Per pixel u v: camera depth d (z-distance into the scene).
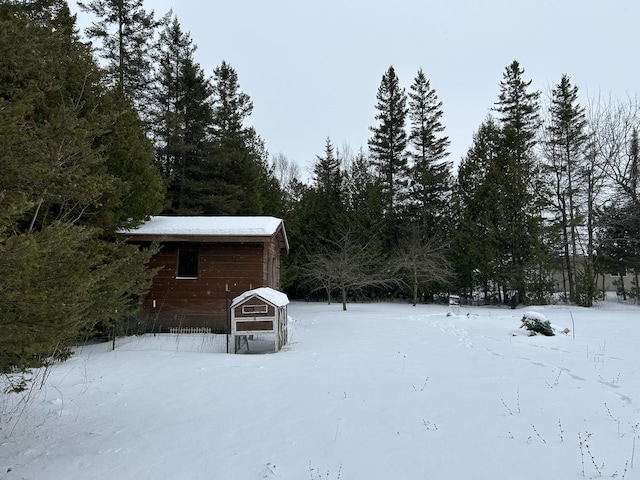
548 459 3.60
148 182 11.91
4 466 3.89
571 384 6.02
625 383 5.98
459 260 25.06
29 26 6.42
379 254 25.67
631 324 13.80
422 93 32.09
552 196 25.44
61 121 5.48
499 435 4.19
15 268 3.57
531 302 23.17
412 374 6.90
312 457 3.88
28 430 4.82
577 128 26.33
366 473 3.52
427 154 31.00
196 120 22.91
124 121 11.33
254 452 4.04
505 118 29.80
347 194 27.94
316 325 14.16
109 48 21.36
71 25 10.66
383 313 18.52
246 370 7.52
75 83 9.47
